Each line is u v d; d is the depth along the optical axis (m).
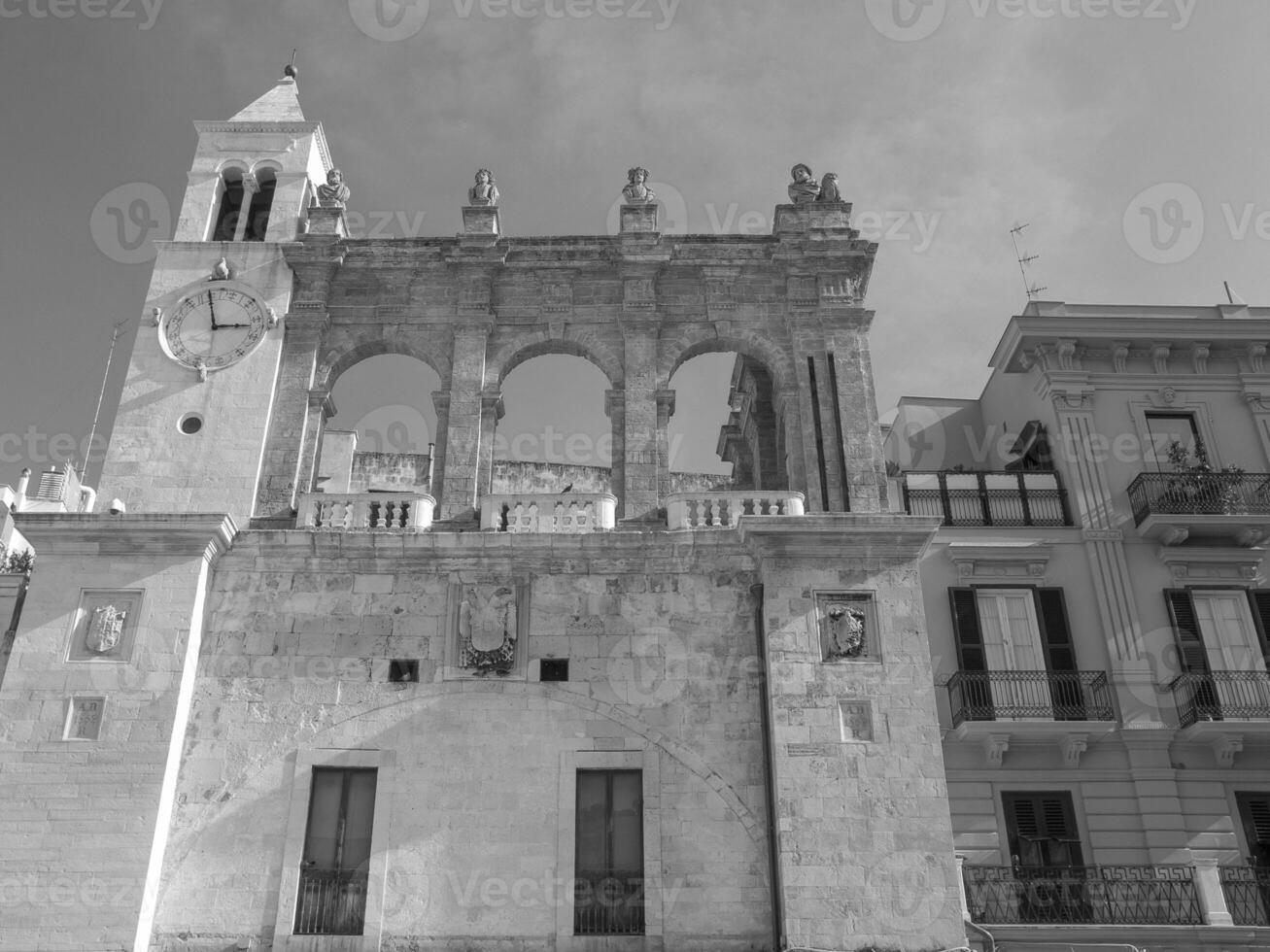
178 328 29.47
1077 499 32.41
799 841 22.88
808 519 25.33
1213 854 28.19
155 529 25.38
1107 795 28.86
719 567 26.19
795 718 24.00
